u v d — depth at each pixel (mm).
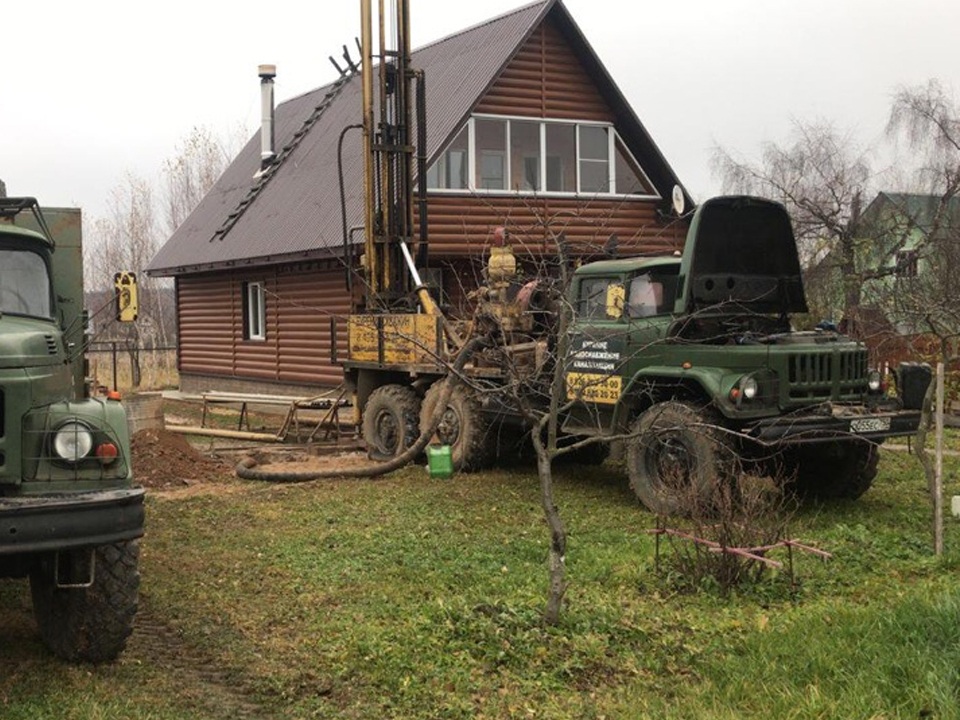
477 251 16812
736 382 8641
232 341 21906
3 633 6027
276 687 5184
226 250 20500
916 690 4637
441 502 9703
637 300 9852
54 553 5176
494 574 7172
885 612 5637
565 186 18141
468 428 11266
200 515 9180
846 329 12469
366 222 13492
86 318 7141
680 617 6137
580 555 7633
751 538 6840
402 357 12164
